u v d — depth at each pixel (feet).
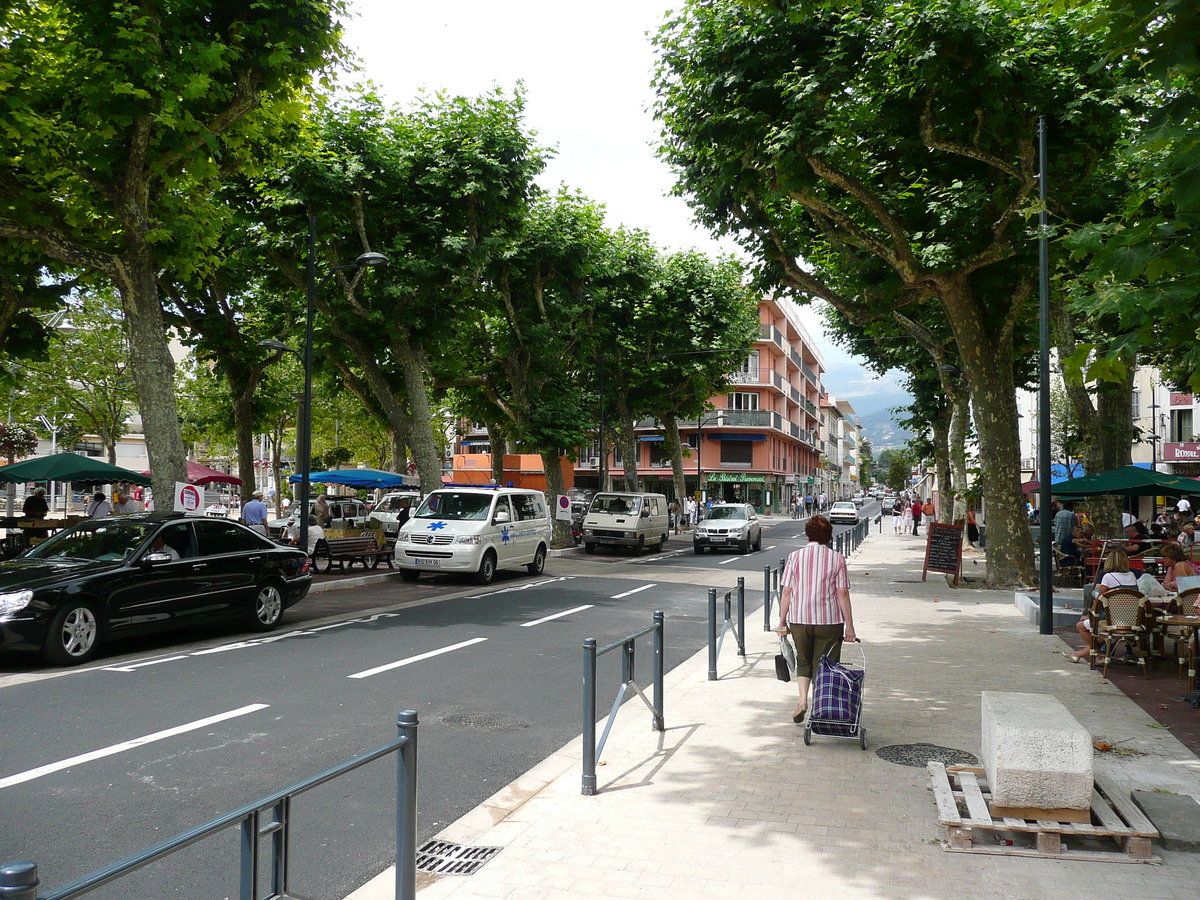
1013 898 12.25
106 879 6.39
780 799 16.42
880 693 25.57
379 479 101.55
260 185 59.16
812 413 287.69
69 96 40.55
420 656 31.53
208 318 74.79
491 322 91.50
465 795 17.11
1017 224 47.73
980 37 38.75
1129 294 12.54
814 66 41.91
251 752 19.45
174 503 43.24
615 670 29.63
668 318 102.47
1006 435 55.98
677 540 119.03
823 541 22.33
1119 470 54.49
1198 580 29.22
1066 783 14.26
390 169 61.46
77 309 98.07
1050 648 33.71
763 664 31.01
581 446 92.79
